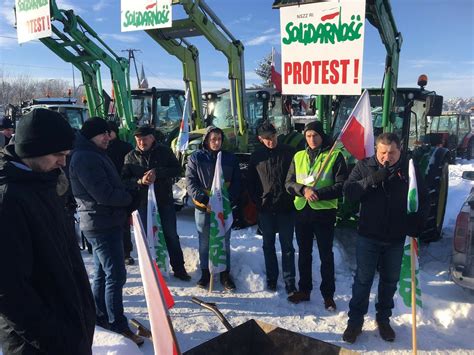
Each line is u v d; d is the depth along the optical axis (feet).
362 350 9.72
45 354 4.84
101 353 8.02
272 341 7.16
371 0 12.14
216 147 12.73
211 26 18.89
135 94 27.66
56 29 22.97
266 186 11.96
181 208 22.29
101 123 9.16
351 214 15.80
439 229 17.51
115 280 9.57
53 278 4.96
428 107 15.66
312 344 6.73
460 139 54.70
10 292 4.42
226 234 12.84
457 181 30.78
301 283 12.15
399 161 9.41
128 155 13.11
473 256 10.86
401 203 9.34
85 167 8.84
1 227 4.48
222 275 13.09
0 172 4.77
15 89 146.72
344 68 10.14
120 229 9.60
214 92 25.07
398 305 11.58
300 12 10.48
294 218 12.13
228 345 7.06
